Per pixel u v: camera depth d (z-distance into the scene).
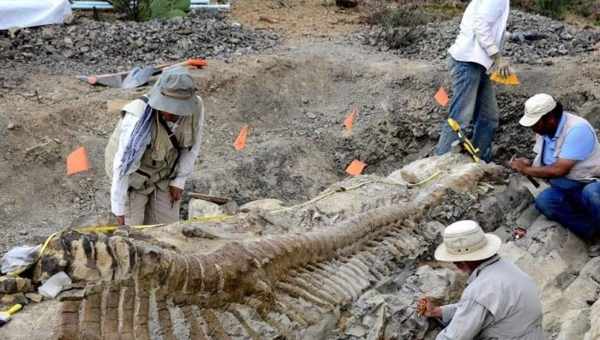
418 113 9.55
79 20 10.71
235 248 4.23
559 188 6.72
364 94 9.88
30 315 3.88
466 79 7.71
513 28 11.15
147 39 10.08
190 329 3.89
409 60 10.51
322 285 4.92
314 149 9.10
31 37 9.66
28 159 7.49
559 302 5.89
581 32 11.16
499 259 4.30
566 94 9.31
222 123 8.90
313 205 6.20
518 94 9.42
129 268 3.48
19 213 7.12
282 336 4.60
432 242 6.12
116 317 3.46
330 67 10.19
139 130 4.94
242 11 12.91
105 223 7.00
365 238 5.64
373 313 5.08
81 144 7.84
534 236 6.78
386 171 9.34
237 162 8.35
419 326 5.17
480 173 7.16
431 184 6.89
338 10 13.50
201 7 12.34
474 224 4.29
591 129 6.39
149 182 5.37
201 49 10.10
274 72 9.73
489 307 4.16
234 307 4.21
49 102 8.16
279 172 8.55
